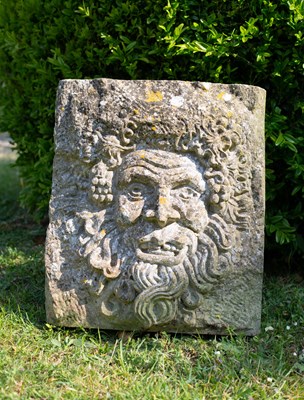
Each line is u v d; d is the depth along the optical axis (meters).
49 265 2.98
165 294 2.83
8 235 4.73
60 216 3.02
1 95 4.84
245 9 3.54
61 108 3.03
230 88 2.99
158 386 2.56
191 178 2.89
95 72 3.94
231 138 2.93
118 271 2.88
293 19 3.43
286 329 3.08
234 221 2.94
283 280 3.82
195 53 3.57
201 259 2.87
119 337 2.96
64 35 4.00
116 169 2.96
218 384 2.62
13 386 2.52
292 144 3.50
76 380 2.60
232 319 2.94
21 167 4.91
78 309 2.95
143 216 2.88
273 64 3.57
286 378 2.69
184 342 2.92
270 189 3.72
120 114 2.95
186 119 2.91
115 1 3.73
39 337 2.92
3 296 3.40
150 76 3.81
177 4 3.51
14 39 4.32
